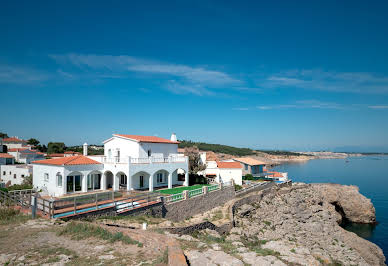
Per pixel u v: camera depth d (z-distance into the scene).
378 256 43.84
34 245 14.45
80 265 11.80
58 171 36.34
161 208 30.17
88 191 39.38
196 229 26.84
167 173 50.00
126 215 25.81
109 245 14.45
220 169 63.03
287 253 16.77
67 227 17.33
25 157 85.69
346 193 69.12
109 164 40.56
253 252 15.52
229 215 36.22
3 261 12.28
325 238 43.81
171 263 10.74
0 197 27.16
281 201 55.94
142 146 44.31
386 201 84.38
